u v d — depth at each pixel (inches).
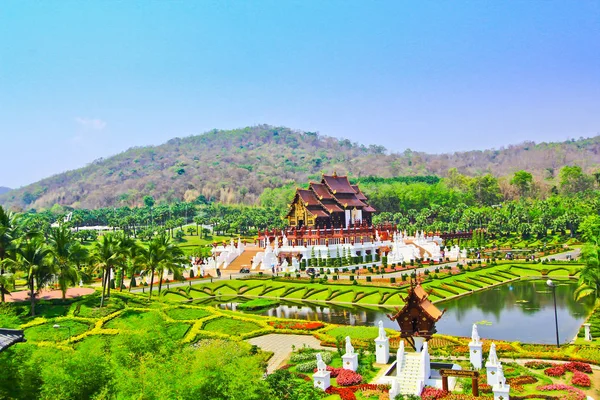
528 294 4611.2
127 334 2016.5
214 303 4569.4
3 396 1392.7
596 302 3786.9
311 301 4507.9
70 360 1603.1
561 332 3184.1
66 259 3481.8
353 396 1972.2
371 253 6845.5
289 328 3186.5
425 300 2255.2
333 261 5935.0
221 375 1542.8
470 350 2335.1
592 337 2923.2
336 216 7554.1
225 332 3078.2
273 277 5260.8
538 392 1980.8
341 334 2994.6
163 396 1425.9
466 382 2053.4
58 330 2842.0
